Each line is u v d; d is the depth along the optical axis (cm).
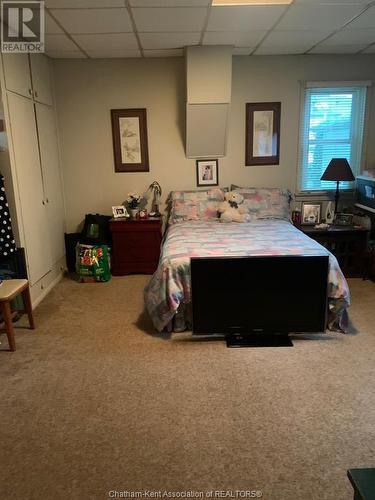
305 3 302
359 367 258
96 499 164
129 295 403
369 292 397
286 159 489
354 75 471
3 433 204
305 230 437
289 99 474
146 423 208
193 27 353
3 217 325
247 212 449
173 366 264
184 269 298
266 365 262
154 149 484
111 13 311
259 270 273
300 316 282
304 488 167
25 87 373
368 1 298
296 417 210
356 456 183
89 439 198
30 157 382
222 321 284
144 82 466
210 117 451
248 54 457
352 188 497
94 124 476
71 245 491
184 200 463
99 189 493
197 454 186
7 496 167
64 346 296
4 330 287
